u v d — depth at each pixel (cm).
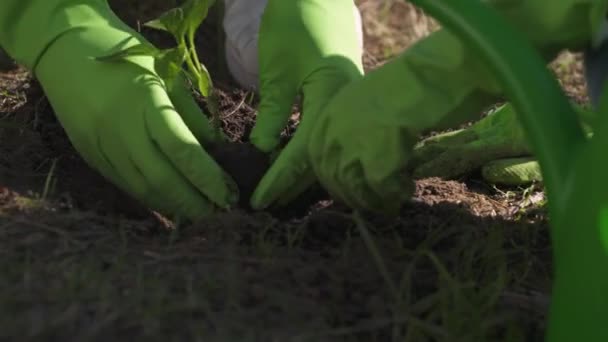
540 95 101
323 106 121
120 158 121
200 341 99
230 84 157
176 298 104
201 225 118
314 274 110
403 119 109
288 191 121
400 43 188
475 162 141
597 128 99
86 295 102
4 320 97
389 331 107
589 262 98
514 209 135
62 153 135
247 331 101
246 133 142
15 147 134
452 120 109
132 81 122
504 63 101
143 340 98
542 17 104
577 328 98
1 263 106
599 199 98
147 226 120
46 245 111
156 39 162
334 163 114
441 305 108
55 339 97
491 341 108
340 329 104
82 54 125
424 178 140
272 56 126
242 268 111
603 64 106
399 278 112
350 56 126
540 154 102
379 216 121
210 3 122
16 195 120
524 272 120
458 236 122
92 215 118
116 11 164
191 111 126
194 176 119
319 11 127
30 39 127
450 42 106
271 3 127
